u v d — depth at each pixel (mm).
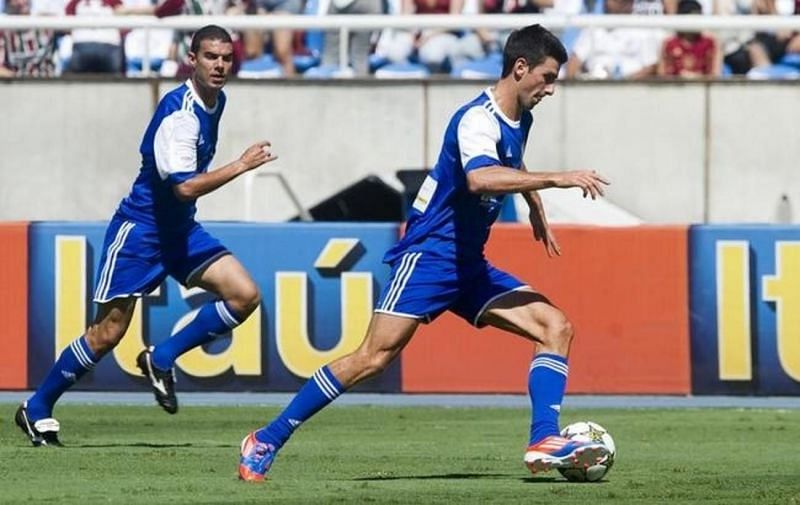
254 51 61062
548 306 24000
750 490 23281
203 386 43375
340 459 28953
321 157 60688
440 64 60469
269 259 43062
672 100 60188
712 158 60312
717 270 42500
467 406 41094
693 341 42656
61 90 61188
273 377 43156
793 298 42219
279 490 22797
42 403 30656
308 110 60625
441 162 23500
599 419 38094
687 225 42656
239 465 24594
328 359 43031
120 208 29719
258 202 60688
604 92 60281
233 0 60500
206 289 30016
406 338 23734
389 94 60281
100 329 30234
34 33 61156
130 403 41438
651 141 60406
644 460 29375
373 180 60375
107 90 60906
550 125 60656
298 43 60875
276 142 60844
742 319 42438
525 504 21234
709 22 58219
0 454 28750
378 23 57594
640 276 42719
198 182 27750
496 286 24078
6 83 61312
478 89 59906
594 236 42812
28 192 61719
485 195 22891
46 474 25406
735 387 42562
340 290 42938
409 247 23719
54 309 43188
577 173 22219
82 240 43094
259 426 36094
